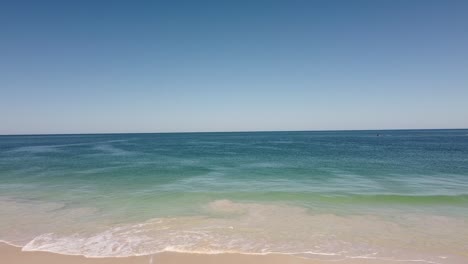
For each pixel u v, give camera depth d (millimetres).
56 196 16062
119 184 19344
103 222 11570
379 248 9070
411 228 10852
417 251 8867
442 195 15664
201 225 11164
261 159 34375
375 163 29641
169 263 8086
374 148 51250
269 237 9953
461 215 12469
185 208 13578
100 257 8422
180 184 19266
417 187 17984
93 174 23422
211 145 68250
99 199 15336
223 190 17328
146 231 10523
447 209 13391
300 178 21344
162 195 16109
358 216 12344
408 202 14586
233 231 10516
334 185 18719
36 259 8312
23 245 9289
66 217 12242
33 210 13289
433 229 10734
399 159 33062
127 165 29281
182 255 8562
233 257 8453
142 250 8891
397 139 90188
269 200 15000
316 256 8508
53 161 33438
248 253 8695
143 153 45125
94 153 45625
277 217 12164
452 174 22734
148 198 15484
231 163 30578
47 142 94688
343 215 12484
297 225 11172
